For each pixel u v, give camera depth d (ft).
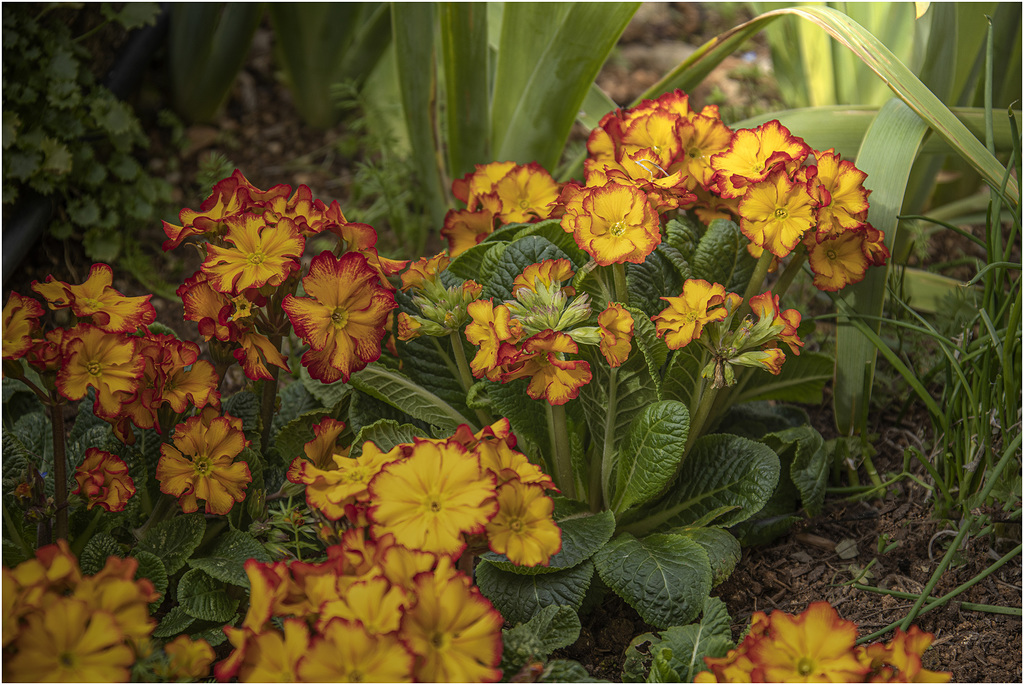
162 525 5.44
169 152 10.34
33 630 3.67
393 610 3.74
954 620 5.44
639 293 5.94
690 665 4.69
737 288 6.22
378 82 10.77
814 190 5.12
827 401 7.66
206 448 5.19
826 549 6.23
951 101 7.47
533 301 4.90
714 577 5.46
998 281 5.87
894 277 6.97
